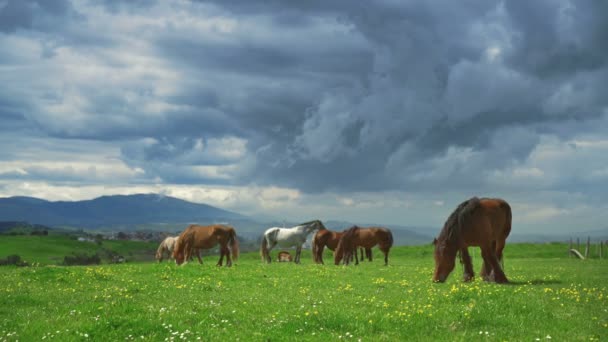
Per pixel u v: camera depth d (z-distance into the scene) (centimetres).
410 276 2539
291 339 1071
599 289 1822
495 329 1142
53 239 14588
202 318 1271
